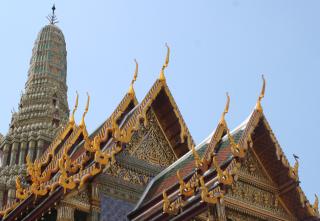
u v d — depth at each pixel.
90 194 26.47
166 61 31.52
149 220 25.72
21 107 85.56
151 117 31.08
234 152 24.95
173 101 31.20
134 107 31.11
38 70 90.25
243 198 26.61
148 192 28.62
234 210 26.16
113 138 27.34
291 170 27.31
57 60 92.75
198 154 27.92
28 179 31.20
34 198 26.41
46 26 96.56
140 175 29.28
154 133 31.03
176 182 26.52
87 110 32.78
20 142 79.50
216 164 24.33
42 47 93.31
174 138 31.42
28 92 87.12
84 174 25.97
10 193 69.62
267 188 27.66
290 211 27.83
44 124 81.62
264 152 27.62
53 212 26.56
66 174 25.67
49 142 79.56
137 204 28.08
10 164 76.75
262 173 27.83
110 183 27.83
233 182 24.78
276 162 27.53
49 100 85.94
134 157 29.58
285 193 27.64
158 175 29.66
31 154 77.81
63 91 90.19
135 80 31.75
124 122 29.81
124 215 27.34
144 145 30.34
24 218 27.31
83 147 30.11
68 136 34.16
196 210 24.17
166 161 30.91
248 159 27.55
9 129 82.81
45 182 28.22
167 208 24.36
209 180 24.95
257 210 26.80
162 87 30.92
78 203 25.95
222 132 27.48
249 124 26.41
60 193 25.27
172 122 31.42
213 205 24.09
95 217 25.95
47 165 32.59
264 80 27.67
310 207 27.38
